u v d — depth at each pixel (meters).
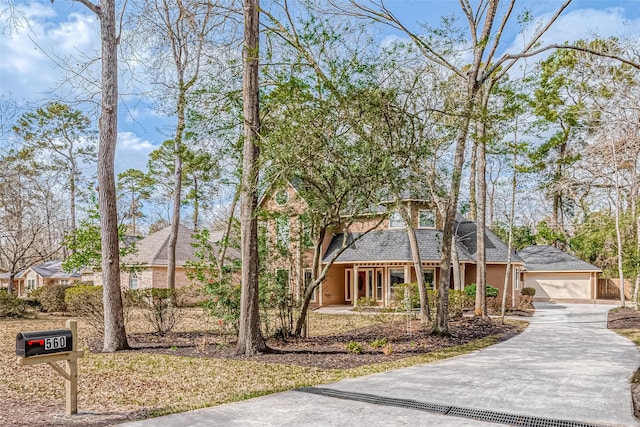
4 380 7.71
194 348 11.05
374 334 13.41
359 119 9.60
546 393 6.38
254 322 10.12
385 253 24.08
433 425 4.95
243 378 7.71
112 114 11.16
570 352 10.25
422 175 11.17
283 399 6.10
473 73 12.51
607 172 25.55
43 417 5.46
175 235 20.80
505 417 5.25
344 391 6.54
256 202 10.17
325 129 9.48
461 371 8.04
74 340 5.64
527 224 37.56
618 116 19.88
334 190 10.27
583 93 23.95
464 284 25.30
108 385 7.30
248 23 9.89
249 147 9.82
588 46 19.45
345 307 25.16
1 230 24.50
